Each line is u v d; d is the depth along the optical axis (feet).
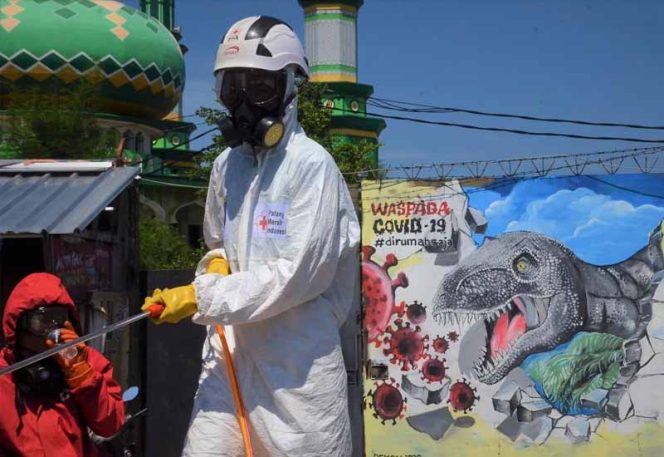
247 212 16.19
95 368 15.69
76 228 28.17
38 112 69.51
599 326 39.60
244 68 15.79
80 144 70.18
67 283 31.37
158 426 40.34
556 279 39.83
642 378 39.34
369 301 40.70
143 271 40.88
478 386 40.19
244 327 16.01
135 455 38.70
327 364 15.98
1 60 88.02
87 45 90.02
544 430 39.86
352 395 40.55
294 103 16.35
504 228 40.22
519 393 39.99
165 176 98.58
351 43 106.83
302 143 16.16
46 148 69.62
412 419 40.37
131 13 95.14
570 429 39.68
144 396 40.50
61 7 90.58
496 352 40.11
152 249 79.36
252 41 15.81
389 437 40.45
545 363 39.88
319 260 15.58
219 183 16.92
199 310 15.47
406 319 40.57
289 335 15.83
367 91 104.99
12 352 15.21
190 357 40.27
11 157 70.28
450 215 40.50
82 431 15.43
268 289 15.39
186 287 15.58
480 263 40.29
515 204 40.14
